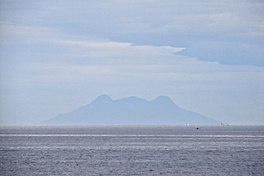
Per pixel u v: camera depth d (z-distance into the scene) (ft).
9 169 495.82
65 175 451.94
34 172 472.03
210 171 479.41
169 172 471.62
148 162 560.61
